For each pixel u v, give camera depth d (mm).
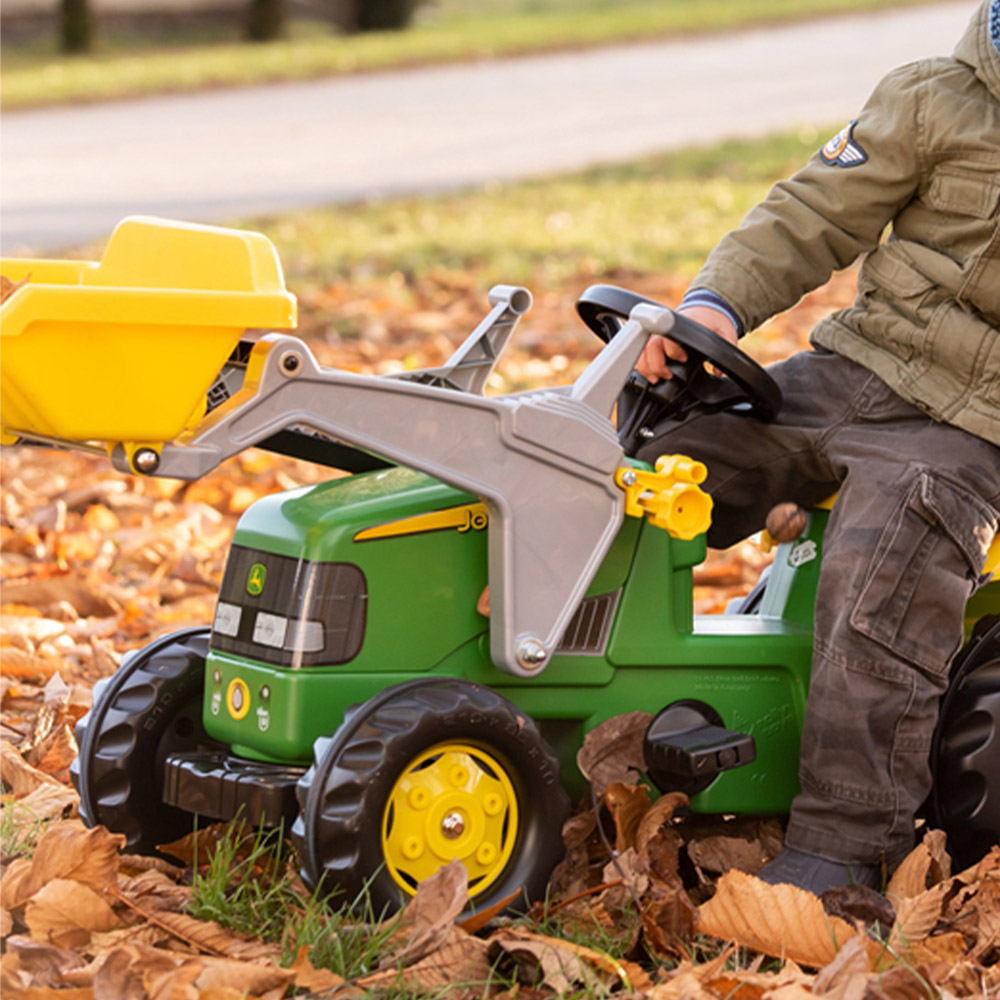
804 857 2832
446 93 24484
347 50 29344
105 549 5609
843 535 2865
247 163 17625
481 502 2781
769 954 2553
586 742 2830
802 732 2896
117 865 2674
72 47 32031
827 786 2822
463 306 10008
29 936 2510
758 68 26922
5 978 2301
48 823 3090
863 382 3068
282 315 2449
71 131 20281
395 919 2496
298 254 11688
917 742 2844
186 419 2418
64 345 2326
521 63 28672
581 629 2865
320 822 2500
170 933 2539
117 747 2916
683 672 2947
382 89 25078
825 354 3178
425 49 29391
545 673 2844
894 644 2801
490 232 12734
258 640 2727
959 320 2945
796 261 3123
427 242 12172
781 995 2275
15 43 33094
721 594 5281
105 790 2912
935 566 2828
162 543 5613
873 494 2879
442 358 8617
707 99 23328
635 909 2670
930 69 3043
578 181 16062
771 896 2566
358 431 2527
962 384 2951
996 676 2980
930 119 2998
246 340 2561
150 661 2992
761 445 3135
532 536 2688
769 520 3104
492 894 2641
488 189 15477
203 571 5398
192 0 35125
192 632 3074
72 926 2527
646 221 13508
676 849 2883
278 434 2922
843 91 23844
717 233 12867
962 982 2451
